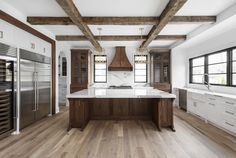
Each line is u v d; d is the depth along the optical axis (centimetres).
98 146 274
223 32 420
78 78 662
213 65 506
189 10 332
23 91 359
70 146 274
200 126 387
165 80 691
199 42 535
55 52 523
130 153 249
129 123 409
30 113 386
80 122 361
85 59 662
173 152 253
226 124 339
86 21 362
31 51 391
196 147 272
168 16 317
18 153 250
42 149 263
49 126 386
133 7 318
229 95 360
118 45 682
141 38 512
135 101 438
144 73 734
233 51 413
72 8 286
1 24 294
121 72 729
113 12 341
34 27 398
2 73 301
